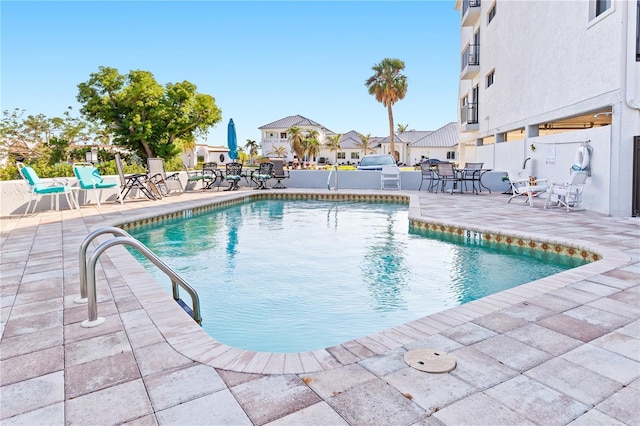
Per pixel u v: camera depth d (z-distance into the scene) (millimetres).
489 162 17016
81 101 25906
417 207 9562
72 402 2027
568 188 8953
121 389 2135
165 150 26500
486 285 4902
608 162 8289
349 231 8320
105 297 3553
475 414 1877
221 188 16875
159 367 2355
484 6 17906
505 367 2301
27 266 4695
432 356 2434
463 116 21234
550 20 10852
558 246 5770
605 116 11289
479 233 6875
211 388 2131
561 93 10266
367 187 16281
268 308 4234
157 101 25875
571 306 3229
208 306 4285
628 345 2561
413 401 1984
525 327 2844
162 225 9195
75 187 10195
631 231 6426
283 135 53906
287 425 1813
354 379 2195
